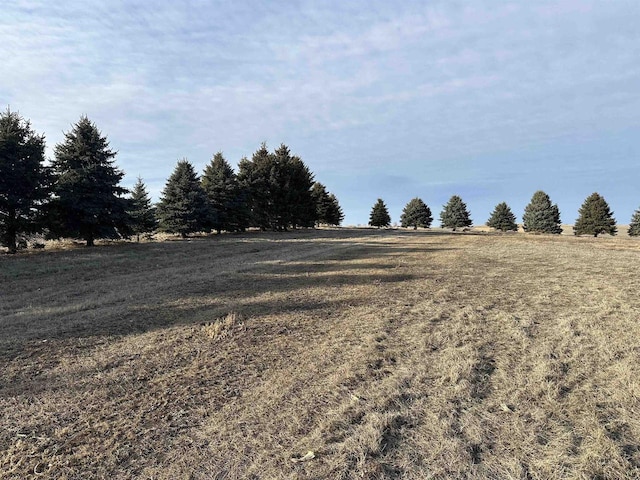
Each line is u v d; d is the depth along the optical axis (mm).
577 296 7840
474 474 2650
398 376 4277
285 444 3096
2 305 8094
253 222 34000
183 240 23875
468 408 3543
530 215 55062
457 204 62188
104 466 2879
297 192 36812
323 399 3818
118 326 6348
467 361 4539
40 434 3297
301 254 16969
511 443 2982
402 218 68062
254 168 35062
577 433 3090
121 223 20375
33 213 17188
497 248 18766
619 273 10438
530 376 4148
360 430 3230
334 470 2756
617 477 2574
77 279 11109
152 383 4262
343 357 4910
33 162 16578
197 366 4707
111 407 3746
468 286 9250
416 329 5965
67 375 4477
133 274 11883
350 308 7355
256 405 3738
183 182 25812
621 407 3453
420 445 3008
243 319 6652
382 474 2684
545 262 13109
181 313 7133
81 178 18438
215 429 3336
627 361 4414
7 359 4965
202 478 2723
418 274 11109
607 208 48094
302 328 6172
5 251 16578
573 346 5023
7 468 2857
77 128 19078
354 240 25375
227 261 14695
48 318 6895
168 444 3139
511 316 6473
